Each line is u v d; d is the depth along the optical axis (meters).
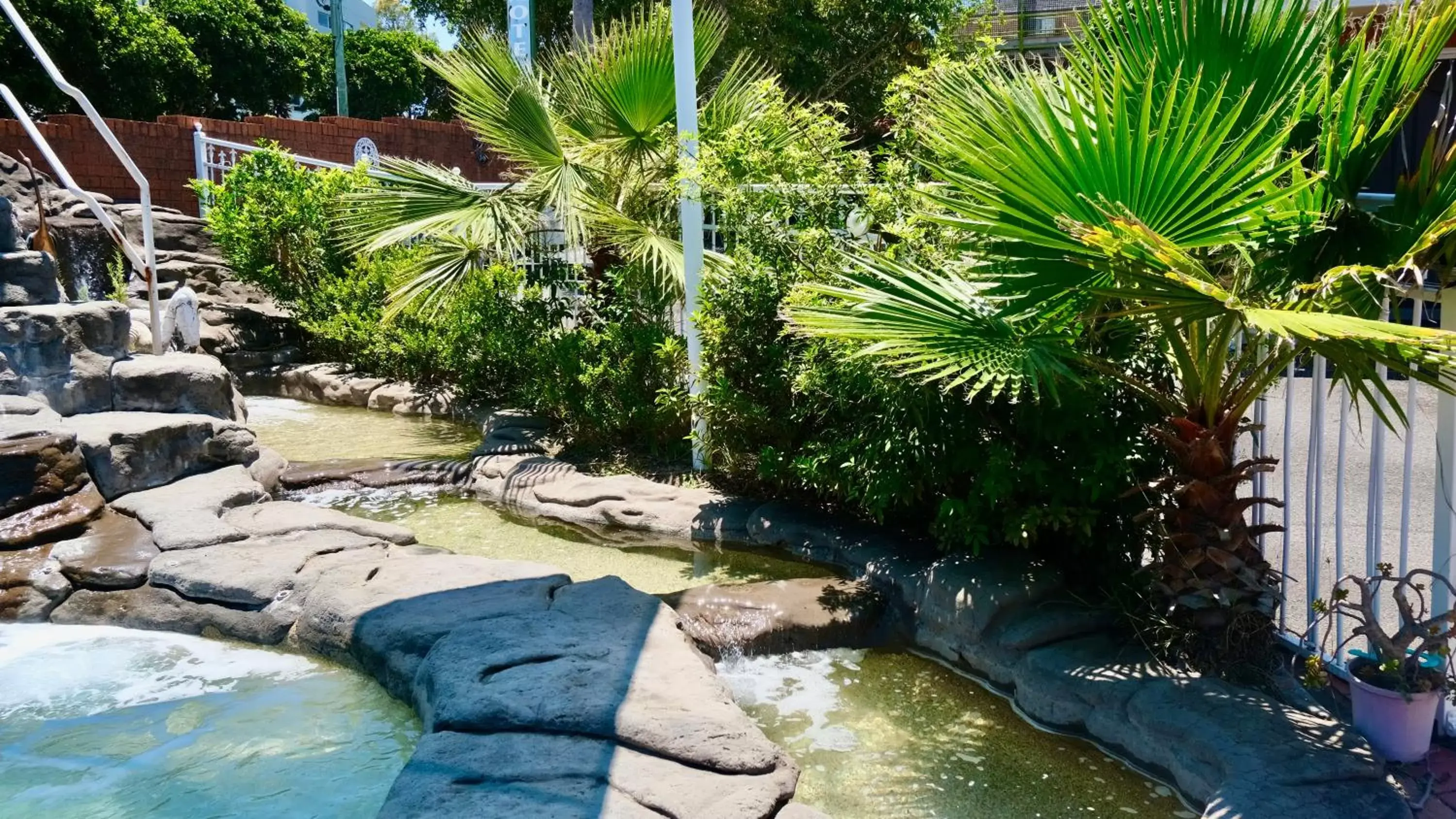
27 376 6.08
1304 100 3.43
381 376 10.01
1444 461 3.36
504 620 3.98
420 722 3.63
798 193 5.67
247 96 21.28
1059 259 3.38
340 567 4.63
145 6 19.22
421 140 17.00
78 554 4.76
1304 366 4.18
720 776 3.00
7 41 15.29
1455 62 3.96
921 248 4.94
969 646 4.20
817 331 3.72
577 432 7.55
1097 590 4.39
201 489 5.62
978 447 4.49
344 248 10.28
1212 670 3.67
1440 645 3.18
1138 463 4.27
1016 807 3.21
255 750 3.48
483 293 8.12
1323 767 3.03
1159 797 3.27
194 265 11.04
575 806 2.77
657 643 3.79
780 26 14.67
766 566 5.34
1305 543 5.14
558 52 8.02
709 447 6.36
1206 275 3.00
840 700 3.95
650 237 6.98
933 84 4.70
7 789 3.21
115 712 3.74
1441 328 3.30
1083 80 3.87
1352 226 3.28
